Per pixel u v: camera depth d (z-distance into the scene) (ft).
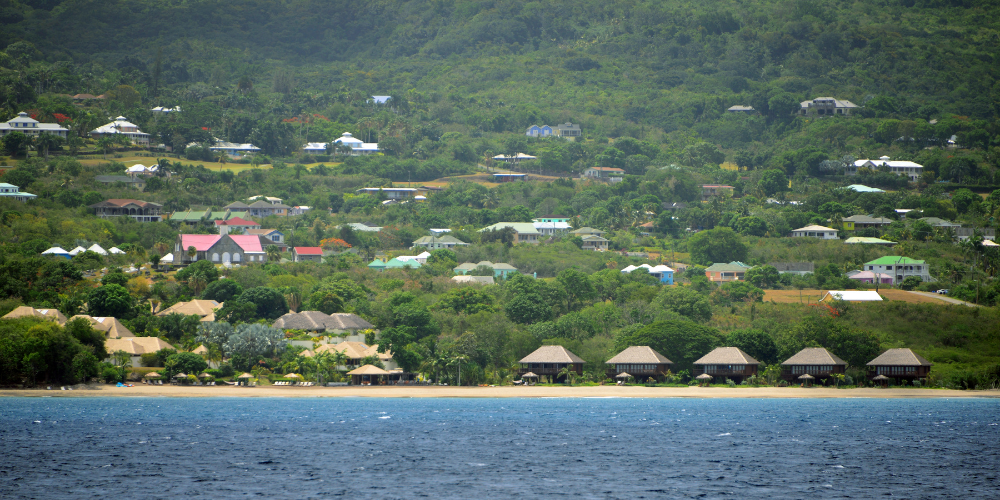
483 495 398.21
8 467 449.89
